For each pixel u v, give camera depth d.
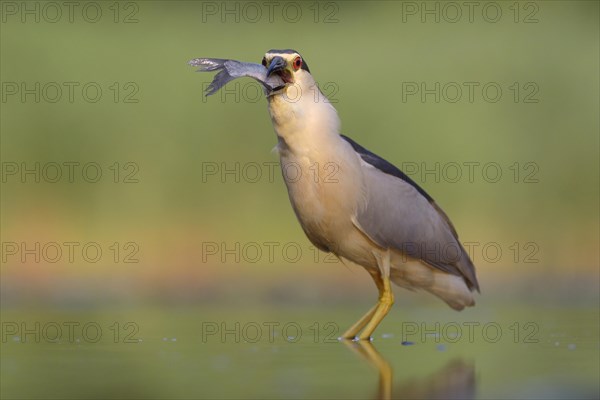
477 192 18.59
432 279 10.27
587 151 19.02
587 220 18.38
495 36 20.33
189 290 14.55
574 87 19.50
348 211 9.53
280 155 9.55
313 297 13.91
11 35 19.23
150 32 19.86
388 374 7.35
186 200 18.11
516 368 7.60
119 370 7.58
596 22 20.48
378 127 18.80
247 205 18.08
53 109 18.55
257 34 20.28
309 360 8.14
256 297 13.93
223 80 8.99
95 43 19.42
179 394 6.54
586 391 6.62
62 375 7.35
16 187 17.95
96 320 11.21
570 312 12.00
